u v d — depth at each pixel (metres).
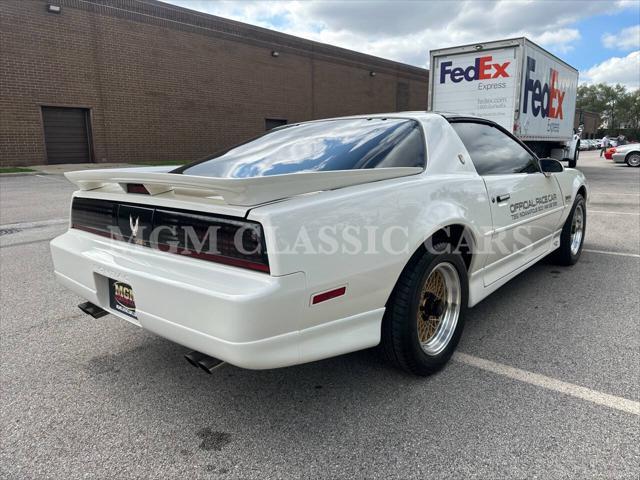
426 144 2.84
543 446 2.04
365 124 3.09
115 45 16.69
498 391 2.49
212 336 1.89
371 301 2.24
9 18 14.30
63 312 3.66
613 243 5.90
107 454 2.05
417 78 31.59
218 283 1.90
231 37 20.30
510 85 10.56
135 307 2.22
